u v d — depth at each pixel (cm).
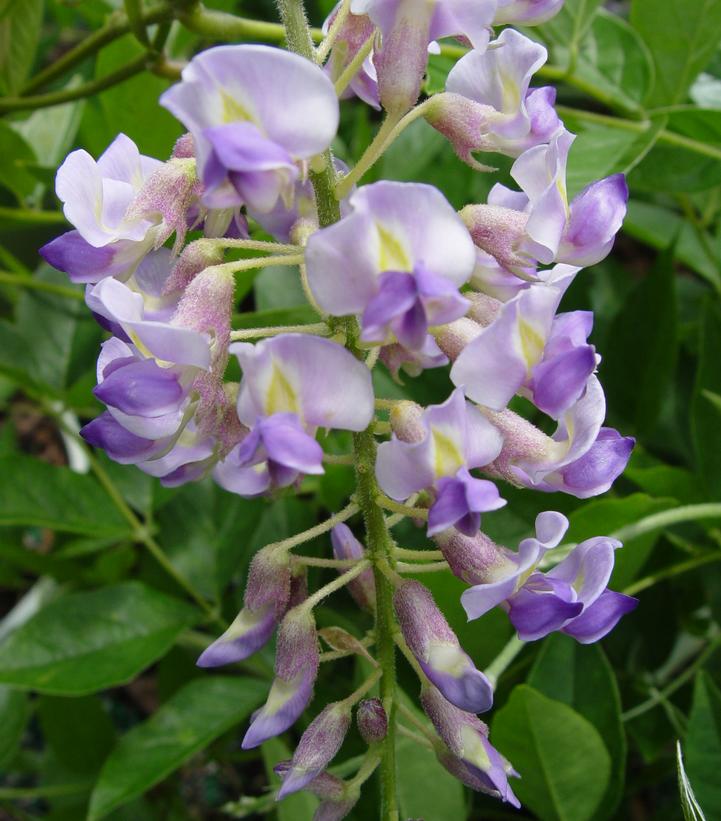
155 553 23
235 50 11
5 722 24
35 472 23
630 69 22
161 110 23
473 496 12
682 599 24
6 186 26
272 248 13
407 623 13
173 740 20
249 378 12
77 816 25
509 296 13
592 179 19
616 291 29
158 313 13
